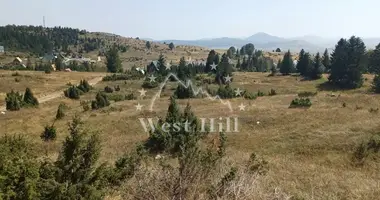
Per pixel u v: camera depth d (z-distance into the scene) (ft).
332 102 108.47
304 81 204.95
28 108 117.80
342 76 182.39
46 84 196.85
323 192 35.78
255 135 66.49
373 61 234.99
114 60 312.71
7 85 181.98
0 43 472.03
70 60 413.39
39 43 507.71
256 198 19.75
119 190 20.62
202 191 18.52
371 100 111.75
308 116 77.77
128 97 145.79
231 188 18.72
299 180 39.81
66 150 18.65
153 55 527.40
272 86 191.11
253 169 32.99
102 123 78.84
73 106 128.77
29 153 19.40
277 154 55.57
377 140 56.34
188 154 19.17
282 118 77.15
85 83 179.11
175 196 17.28
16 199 14.61
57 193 15.74
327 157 53.47
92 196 17.31
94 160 18.98
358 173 46.29
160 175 18.43
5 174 15.06
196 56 530.68
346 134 62.18
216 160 22.29
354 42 184.85
